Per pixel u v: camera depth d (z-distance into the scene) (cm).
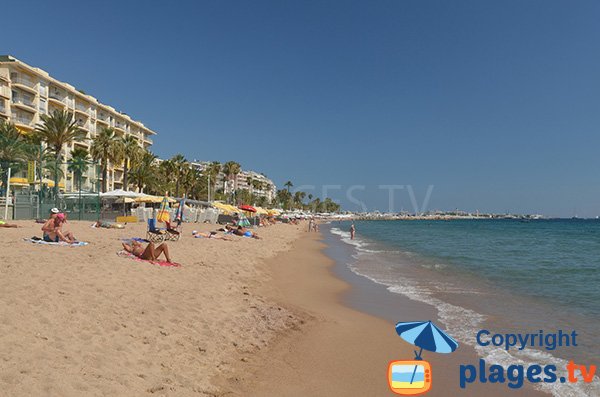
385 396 568
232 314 846
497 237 5241
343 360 693
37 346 497
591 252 3041
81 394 416
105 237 1820
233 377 579
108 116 7462
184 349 625
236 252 1861
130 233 2131
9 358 449
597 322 976
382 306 1133
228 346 682
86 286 791
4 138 3372
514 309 1114
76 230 2103
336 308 1080
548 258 2550
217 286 1071
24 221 2616
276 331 808
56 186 3328
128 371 502
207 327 737
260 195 16138
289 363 661
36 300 650
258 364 639
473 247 3444
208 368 585
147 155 6775
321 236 4878
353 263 2164
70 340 541
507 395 593
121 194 3597
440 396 582
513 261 2359
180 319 740
